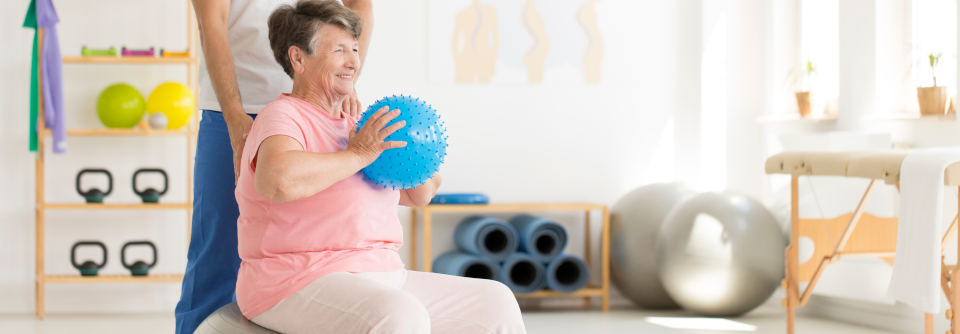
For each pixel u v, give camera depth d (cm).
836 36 359
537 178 382
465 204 353
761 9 389
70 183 352
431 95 375
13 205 350
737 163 386
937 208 185
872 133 305
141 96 339
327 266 138
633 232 342
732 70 387
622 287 352
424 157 140
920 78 310
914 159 193
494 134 379
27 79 349
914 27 313
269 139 133
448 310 145
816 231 301
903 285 192
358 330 122
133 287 358
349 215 142
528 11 379
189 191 348
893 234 285
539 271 344
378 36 371
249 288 141
